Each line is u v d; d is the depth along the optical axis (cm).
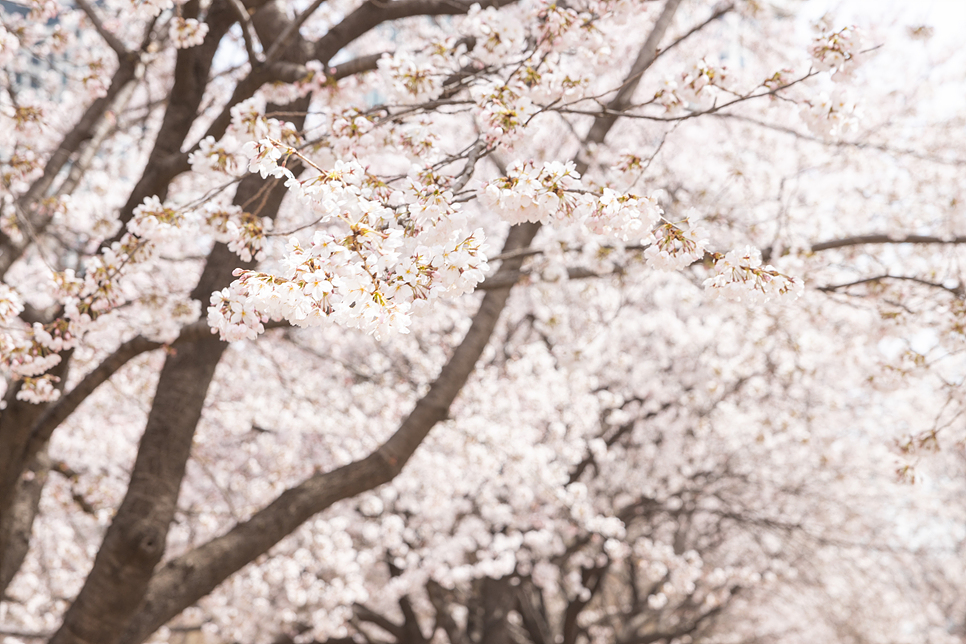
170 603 451
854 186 800
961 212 604
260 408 874
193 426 469
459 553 1012
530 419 976
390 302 187
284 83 432
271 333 838
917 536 1439
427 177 255
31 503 554
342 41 491
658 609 1409
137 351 434
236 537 474
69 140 555
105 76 528
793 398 1077
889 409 1186
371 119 340
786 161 851
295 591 872
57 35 493
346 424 893
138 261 359
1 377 459
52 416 451
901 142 779
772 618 1638
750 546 1359
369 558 930
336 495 497
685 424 1112
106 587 434
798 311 703
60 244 600
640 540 1051
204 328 417
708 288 247
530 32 391
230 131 323
